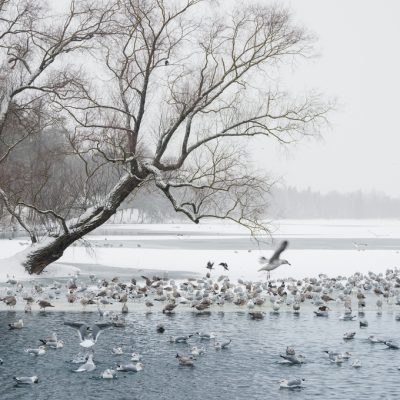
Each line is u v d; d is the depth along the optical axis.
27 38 41.56
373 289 38.75
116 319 27.67
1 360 21.44
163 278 42.19
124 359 22.20
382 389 19.19
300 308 32.75
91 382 19.67
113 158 41.59
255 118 39.75
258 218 40.09
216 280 43.62
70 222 42.38
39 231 54.69
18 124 45.38
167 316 30.17
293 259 61.84
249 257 62.88
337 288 39.66
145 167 39.81
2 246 70.75
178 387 19.36
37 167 52.50
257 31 39.31
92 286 38.81
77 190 52.03
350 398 18.41
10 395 18.39
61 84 40.56
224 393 18.81
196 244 85.62
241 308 32.59
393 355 23.02
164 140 39.84
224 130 39.97
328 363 21.95
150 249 73.19
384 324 28.72
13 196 45.06
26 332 25.95
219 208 40.97
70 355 22.59
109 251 69.12
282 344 24.61
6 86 41.62
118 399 18.22
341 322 29.05
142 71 40.06
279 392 18.98
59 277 43.41
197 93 40.00
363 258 64.25
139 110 39.50
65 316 29.50
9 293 33.25
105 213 41.66
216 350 23.66
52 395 18.44
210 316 30.25
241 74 39.50
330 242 98.06
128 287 36.44
